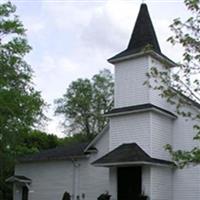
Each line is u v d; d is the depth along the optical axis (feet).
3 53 87.35
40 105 91.09
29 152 97.66
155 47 86.07
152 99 81.35
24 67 90.99
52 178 103.04
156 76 49.98
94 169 94.53
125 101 84.94
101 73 191.42
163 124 82.84
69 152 101.14
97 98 188.44
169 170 82.17
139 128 81.05
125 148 80.59
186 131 82.94
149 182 76.59
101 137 95.25
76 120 188.65
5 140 84.69
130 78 85.25
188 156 43.50
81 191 95.66
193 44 43.91
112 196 81.87
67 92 191.93
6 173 115.03
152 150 78.28
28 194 107.86
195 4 43.21
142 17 90.22
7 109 81.41
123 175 81.61
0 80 82.69
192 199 79.15
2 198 116.67
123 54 86.63
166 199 79.71
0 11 88.12
